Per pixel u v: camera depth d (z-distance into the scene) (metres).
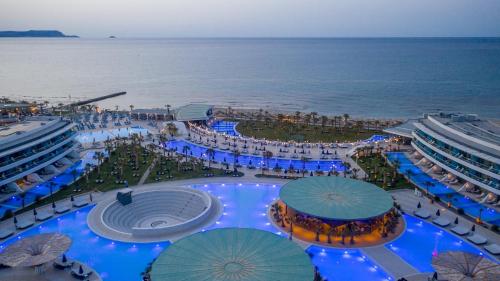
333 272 71.44
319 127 183.50
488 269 59.19
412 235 83.62
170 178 116.38
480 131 119.12
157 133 169.75
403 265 73.06
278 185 111.75
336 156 137.00
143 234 82.88
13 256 63.34
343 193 92.69
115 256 76.50
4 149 104.12
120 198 96.69
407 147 143.88
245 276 59.44
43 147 116.31
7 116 140.12
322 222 85.50
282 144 152.12
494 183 96.69
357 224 84.25
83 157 135.25
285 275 59.97
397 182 112.12
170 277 59.66
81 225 88.06
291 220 88.62
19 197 101.19
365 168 124.62
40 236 69.06
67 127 129.88
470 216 91.44
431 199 99.94
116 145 148.38
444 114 140.88
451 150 112.88
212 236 71.88
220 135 165.12
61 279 68.06
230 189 109.00
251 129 180.75
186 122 183.12
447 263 61.09
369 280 69.12
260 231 73.81
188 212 97.31
